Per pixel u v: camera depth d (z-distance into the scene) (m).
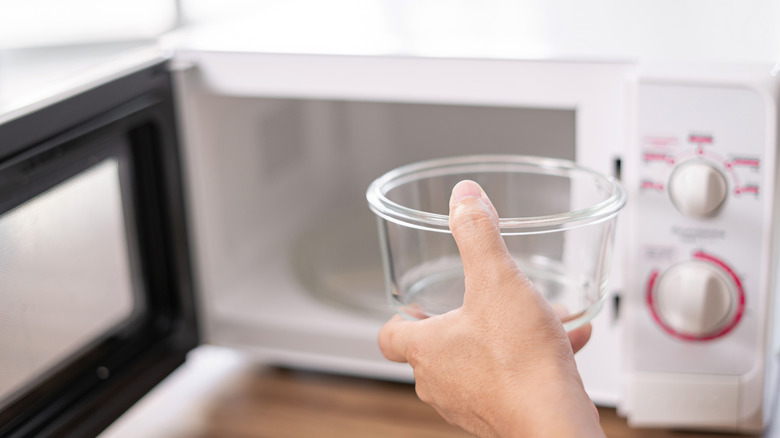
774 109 0.95
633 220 1.00
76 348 1.02
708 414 1.02
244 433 1.09
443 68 1.02
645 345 1.02
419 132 1.34
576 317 0.90
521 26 1.10
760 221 0.98
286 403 1.13
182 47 1.08
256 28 1.16
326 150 1.38
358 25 1.14
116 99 1.01
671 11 1.13
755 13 1.10
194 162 1.11
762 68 0.95
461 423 0.83
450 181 0.98
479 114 1.29
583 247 0.90
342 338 1.12
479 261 0.80
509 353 0.79
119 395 1.04
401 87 1.03
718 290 0.99
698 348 1.01
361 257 1.26
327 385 1.16
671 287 0.99
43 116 0.94
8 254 0.94
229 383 1.17
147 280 1.10
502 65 1.01
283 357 1.15
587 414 0.77
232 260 1.18
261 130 1.23
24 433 0.96
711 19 1.09
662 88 0.97
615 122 1.00
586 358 1.06
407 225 0.87
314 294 1.18
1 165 0.91
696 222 0.99
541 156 1.24
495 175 0.98
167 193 1.09
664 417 1.03
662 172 0.99
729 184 0.98
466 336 0.80
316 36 1.10
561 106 1.00
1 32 1.12
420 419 1.10
